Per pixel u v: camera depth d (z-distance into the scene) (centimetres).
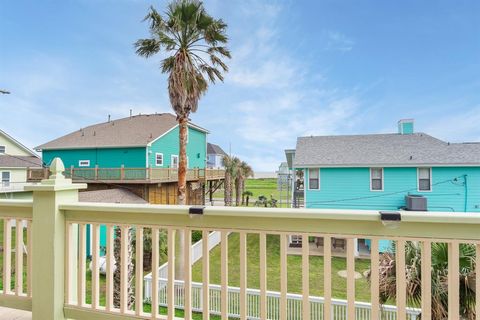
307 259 135
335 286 729
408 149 1255
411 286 279
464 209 1144
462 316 256
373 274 127
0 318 190
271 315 514
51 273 165
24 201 177
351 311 129
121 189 1349
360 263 930
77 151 1589
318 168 1252
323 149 1341
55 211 167
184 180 888
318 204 1248
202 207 146
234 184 2400
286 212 134
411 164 1166
